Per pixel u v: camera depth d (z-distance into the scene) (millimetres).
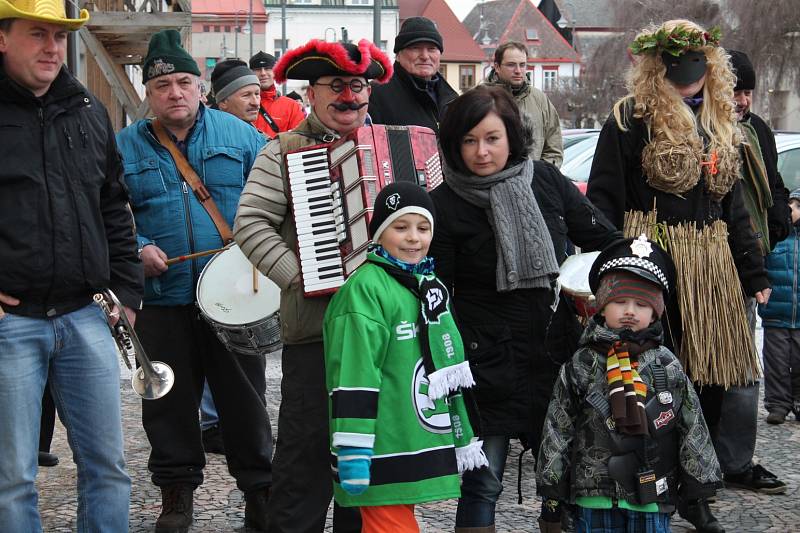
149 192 4742
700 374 4680
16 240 3494
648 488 3729
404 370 3490
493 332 3902
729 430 5262
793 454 6035
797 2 33562
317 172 3891
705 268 4668
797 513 5016
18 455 3559
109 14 11625
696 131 4625
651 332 3809
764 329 6801
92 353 3701
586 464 3781
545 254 3867
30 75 3479
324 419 3928
